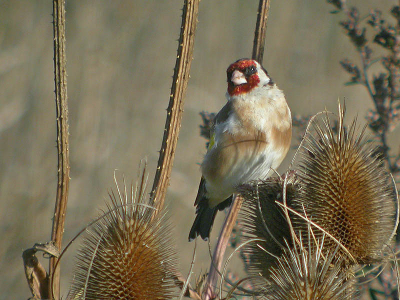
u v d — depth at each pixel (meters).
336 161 5.65
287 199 6.00
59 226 5.01
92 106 14.77
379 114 9.35
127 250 5.03
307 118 10.45
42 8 16.20
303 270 4.72
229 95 9.86
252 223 6.34
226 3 17.86
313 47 17.17
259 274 5.61
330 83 16.34
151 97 15.57
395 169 8.62
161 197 5.98
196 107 15.38
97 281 4.97
